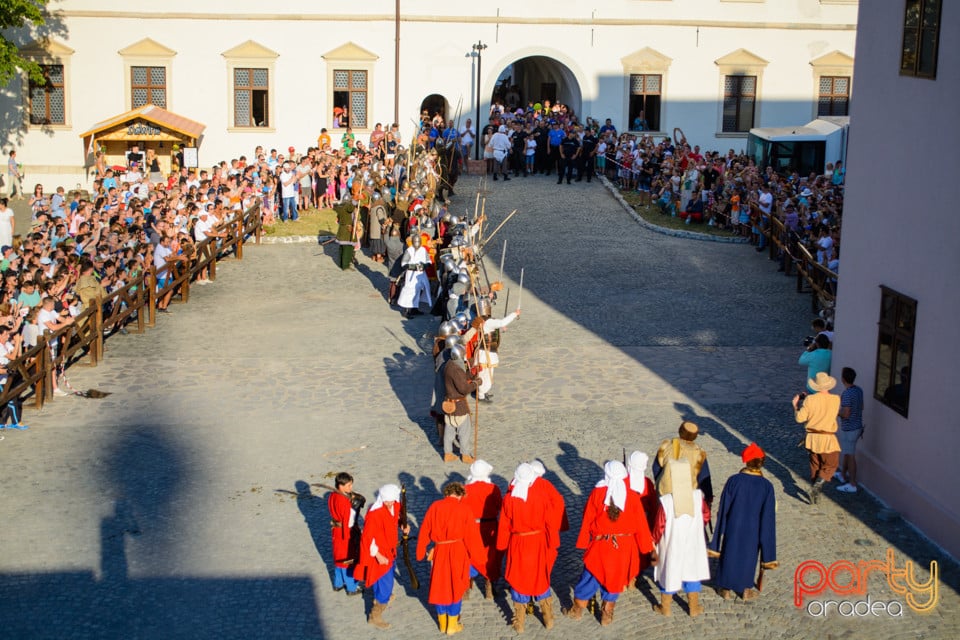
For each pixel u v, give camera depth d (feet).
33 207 92.17
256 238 92.94
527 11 128.26
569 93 135.44
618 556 34.86
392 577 35.81
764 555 36.91
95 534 41.37
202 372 60.23
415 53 127.54
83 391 56.95
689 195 100.42
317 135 127.75
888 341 44.80
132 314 71.31
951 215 39.91
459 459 48.34
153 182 108.88
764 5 130.93
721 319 71.82
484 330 55.67
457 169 113.09
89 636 34.86
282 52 125.29
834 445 44.16
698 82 132.26
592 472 46.98
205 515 43.04
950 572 39.11
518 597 35.12
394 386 58.18
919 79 42.11
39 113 122.83
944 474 40.65
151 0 122.21
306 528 42.11
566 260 87.97
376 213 86.07
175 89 124.57
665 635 35.29
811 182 98.73
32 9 105.40
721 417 53.62
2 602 36.60
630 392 57.26
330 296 77.05
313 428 52.11
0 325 52.75
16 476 46.32
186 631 35.27
